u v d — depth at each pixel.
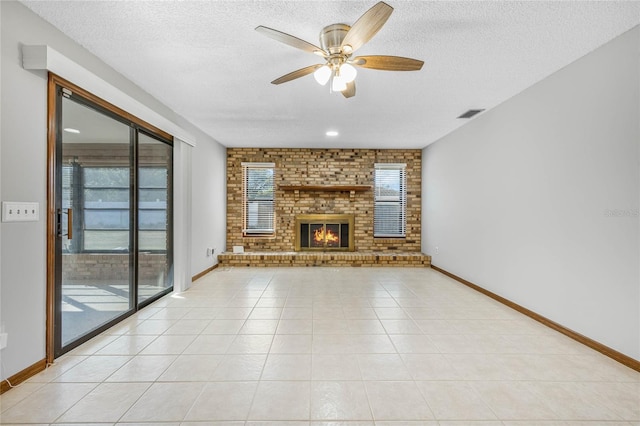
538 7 1.92
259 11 1.98
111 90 2.67
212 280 4.77
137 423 1.61
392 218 6.37
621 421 1.65
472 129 4.34
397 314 3.27
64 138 2.31
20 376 1.95
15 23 1.89
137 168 3.26
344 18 2.05
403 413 1.70
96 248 2.69
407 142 5.76
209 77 2.97
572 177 2.67
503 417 1.67
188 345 2.51
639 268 2.13
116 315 2.98
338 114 4.09
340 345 2.52
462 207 4.65
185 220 4.20
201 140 4.95
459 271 4.74
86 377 2.03
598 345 2.42
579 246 2.60
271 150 6.27
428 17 2.02
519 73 2.88
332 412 1.71
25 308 1.98
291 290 4.21
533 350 2.45
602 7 1.92
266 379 2.02
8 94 1.86
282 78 2.34
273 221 6.31
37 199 2.06
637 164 2.14
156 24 2.12
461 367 2.19
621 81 2.24
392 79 3.00
